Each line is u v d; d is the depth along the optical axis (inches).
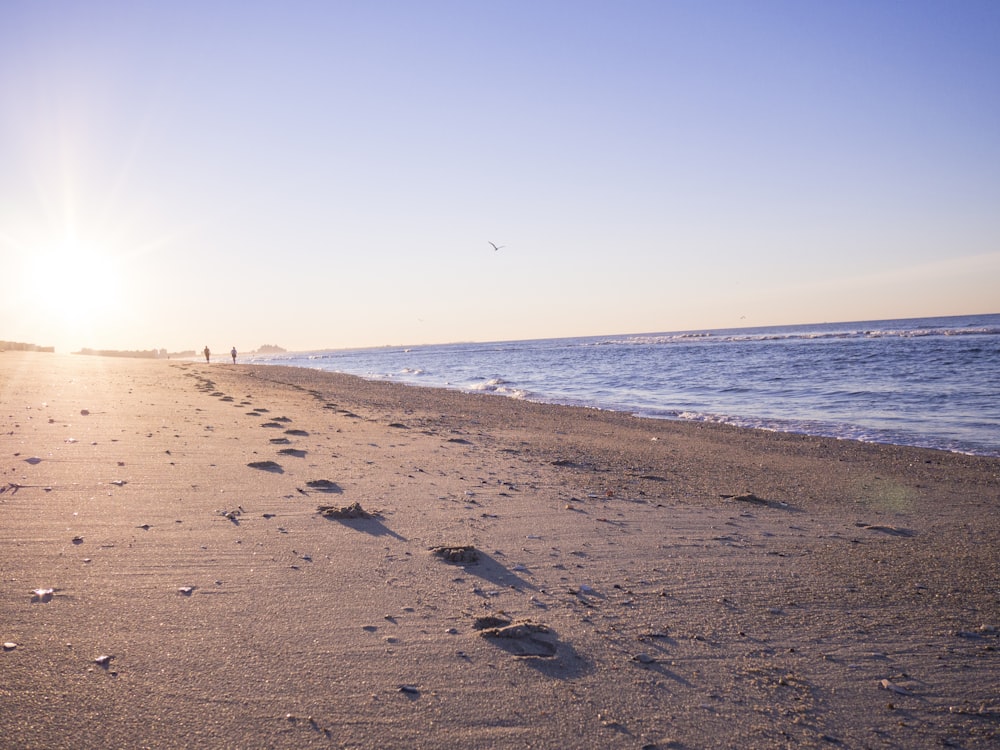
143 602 188.1
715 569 251.1
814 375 1529.3
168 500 286.7
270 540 247.9
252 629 177.9
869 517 350.3
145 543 233.8
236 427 506.3
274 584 208.4
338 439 498.9
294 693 149.8
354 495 324.8
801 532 313.0
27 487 290.2
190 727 134.2
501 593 216.4
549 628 190.9
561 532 289.6
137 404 608.7
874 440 694.5
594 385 1553.9
